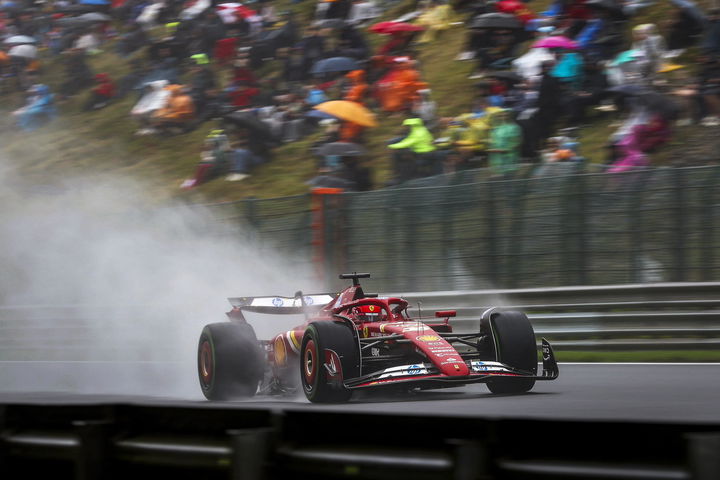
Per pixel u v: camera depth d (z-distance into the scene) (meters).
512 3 65.06
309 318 30.03
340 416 11.28
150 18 91.31
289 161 68.88
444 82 66.94
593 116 56.44
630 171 45.66
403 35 69.88
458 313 47.16
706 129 52.41
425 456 10.38
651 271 44.56
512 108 55.28
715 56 54.59
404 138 57.81
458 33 72.38
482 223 48.88
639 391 28.03
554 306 44.56
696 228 43.62
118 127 87.19
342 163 59.25
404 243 51.09
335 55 69.62
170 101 81.75
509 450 9.95
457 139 56.12
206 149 72.75
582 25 58.78
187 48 84.12
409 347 26.53
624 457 9.12
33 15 101.00
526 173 50.47
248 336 28.11
